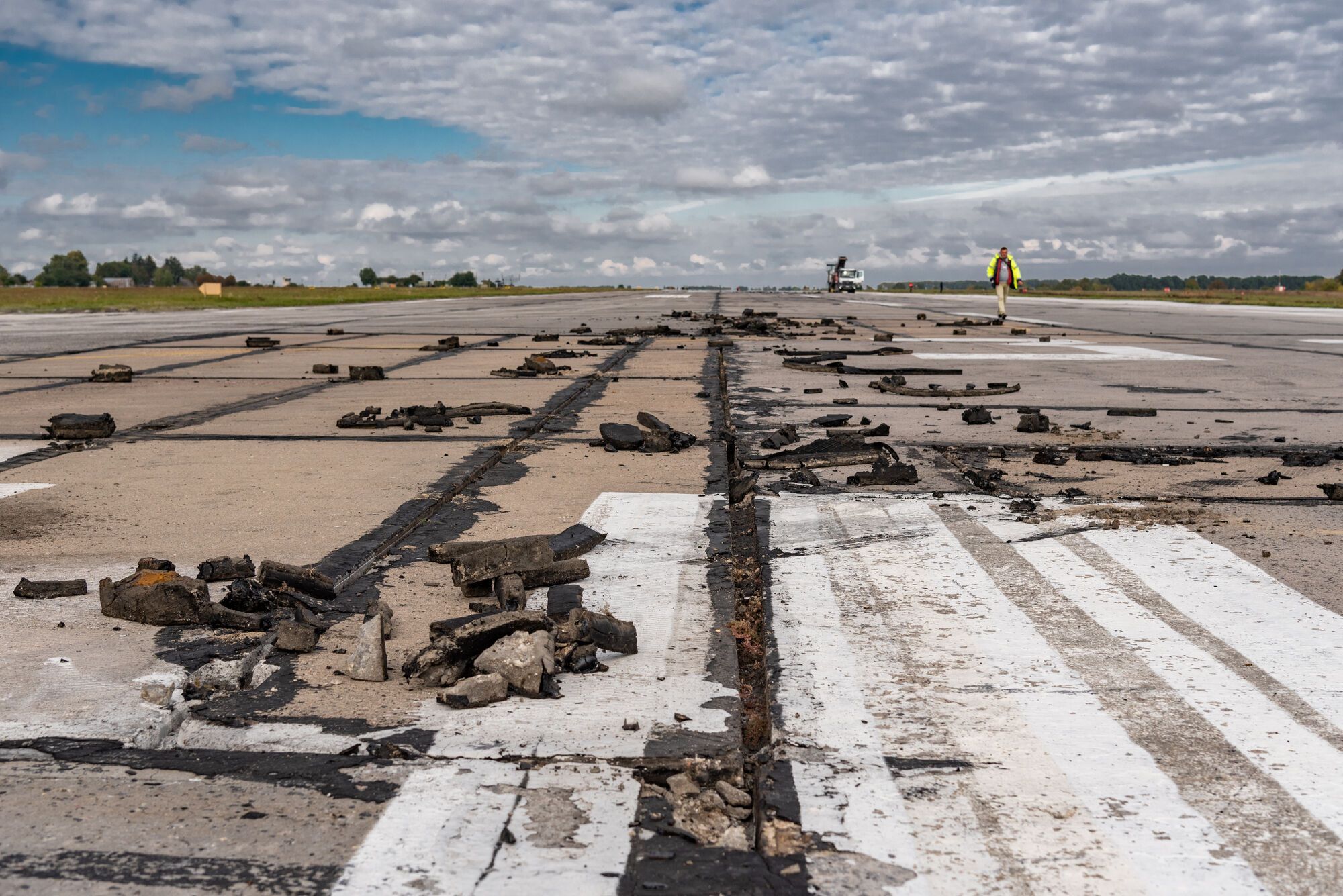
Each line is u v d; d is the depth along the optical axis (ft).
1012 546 17.79
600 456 26.27
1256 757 10.09
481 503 20.98
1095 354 58.54
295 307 146.30
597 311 123.95
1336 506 20.77
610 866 8.16
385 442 28.04
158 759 9.91
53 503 20.79
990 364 52.54
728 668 12.28
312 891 7.80
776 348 62.44
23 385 42.93
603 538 17.89
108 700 11.18
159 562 15.29
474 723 10.69
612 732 10.49
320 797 9.18
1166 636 13.44
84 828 8.66
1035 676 12.11
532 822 8.79
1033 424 29.96
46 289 195.62
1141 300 184.24
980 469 24.54
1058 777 9.68
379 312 123.75
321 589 14.87
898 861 8.27
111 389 41.19
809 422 31.96
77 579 15.75
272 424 31.55
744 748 10.46
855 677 12.04
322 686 11.75
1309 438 29.30
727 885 7.93
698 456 26.35
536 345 65.51
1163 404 36.70
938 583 15.72
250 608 13.99
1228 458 26.17
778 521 19.49
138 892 7.78
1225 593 15.26
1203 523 19.36
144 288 216.95
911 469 23.00
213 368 50.16
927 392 38.99
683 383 43.62
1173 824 8.86
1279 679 12.06
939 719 10.91
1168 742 10.39
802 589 15.40
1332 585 15.64
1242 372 48.34
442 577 16.01
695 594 15.14
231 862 8.16
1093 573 16.26
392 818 8.83
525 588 14.88
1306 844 8.55
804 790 9.39
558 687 11.68
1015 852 8.41
